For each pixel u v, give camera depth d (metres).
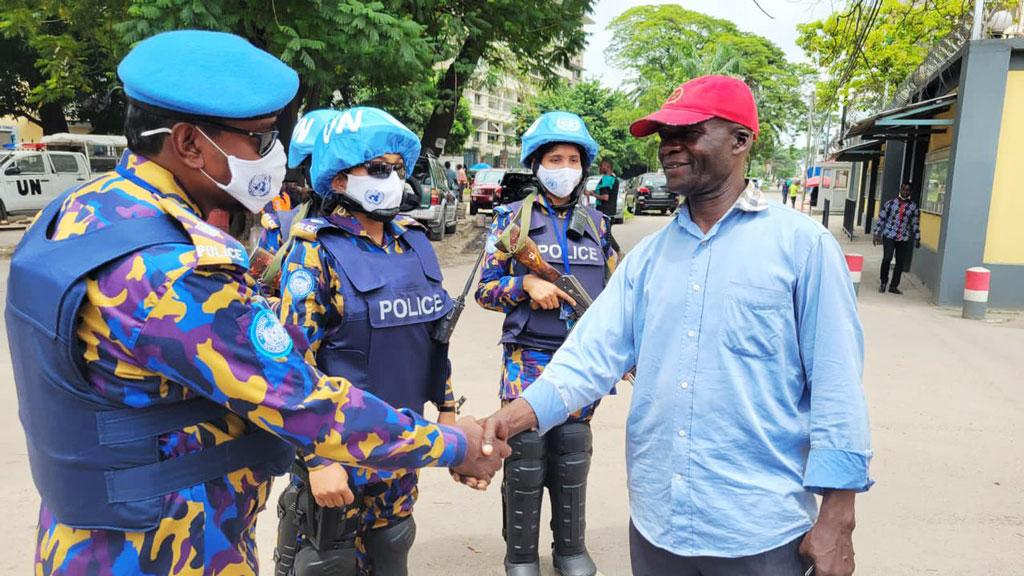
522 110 48.38
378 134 2.14
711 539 1.70
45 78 23.42
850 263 11.05
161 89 1.37
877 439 4.76
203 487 1.44
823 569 1.61
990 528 3.58
